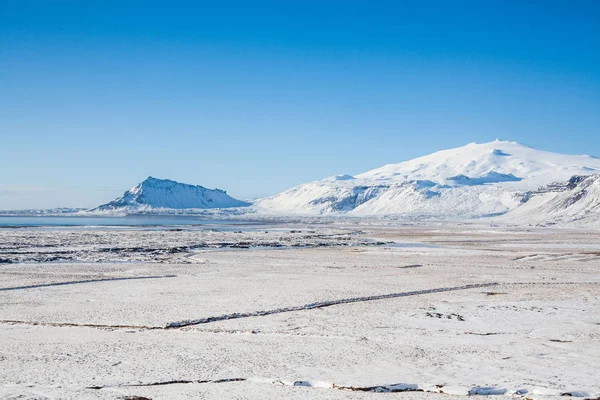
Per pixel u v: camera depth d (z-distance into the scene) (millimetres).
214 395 15898
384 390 16484
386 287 38125
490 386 16859
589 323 26141
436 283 40594
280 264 54125
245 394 16000
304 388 16609
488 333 23938
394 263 56500
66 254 61875
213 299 32281
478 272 48594
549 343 22219
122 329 24266
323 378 17516
